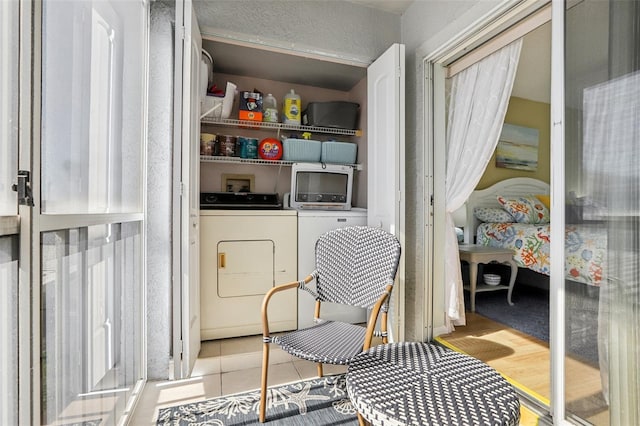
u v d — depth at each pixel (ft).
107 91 4.00
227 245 7.73
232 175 9.83
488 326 8.35
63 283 2.97
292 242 8.27
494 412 2.80
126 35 4.69
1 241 2.22
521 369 6.07
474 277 9.56
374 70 7.85
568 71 4.30
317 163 9.23
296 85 10.59
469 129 7.40
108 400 4.08
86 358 3.45
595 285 3.99
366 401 2.99
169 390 5.64
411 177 7.72
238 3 6.93
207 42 7.93
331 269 5.79
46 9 2.67
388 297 4.85
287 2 7.30
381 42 8.14
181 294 5.81
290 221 8.26
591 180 4.02
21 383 2.39
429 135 7.39
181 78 5.64
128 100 4.83
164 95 5.98
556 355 4.44
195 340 6.49
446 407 2.87
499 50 6.62
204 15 6.69
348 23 7.81
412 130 7.68
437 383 3.26
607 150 3.84
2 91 2.23
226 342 7.63
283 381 5.96
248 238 7.89
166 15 5.98
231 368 6.44
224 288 7.71
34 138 2.49
